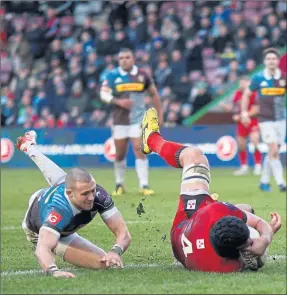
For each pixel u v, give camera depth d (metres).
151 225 28.61
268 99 42.25
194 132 59.28
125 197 38.91
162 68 64.12
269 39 64.12
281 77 42.56
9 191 43.94
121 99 39.56
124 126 40.12
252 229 17.25
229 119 60.81
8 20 73.94
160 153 19.73
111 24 71.81
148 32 69.00
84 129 60.47
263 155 59.97
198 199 18.16
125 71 40.22
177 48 65.12
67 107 63.84
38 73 69.12
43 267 17.22
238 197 39.03
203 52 66.19
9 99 66.12
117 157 40.47
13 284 16.48
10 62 72.00
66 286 16.08
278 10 68.69
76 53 69.19
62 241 18.58
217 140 59.66
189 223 17.70
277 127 42.53
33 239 19.08
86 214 17.78
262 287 15.69
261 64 61.28
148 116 20.55
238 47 65.69
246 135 54.06
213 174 54.56
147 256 21.67
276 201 37.19
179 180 49.91
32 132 19.69
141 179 40.31
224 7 70.12
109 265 17.89
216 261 17.31
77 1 76.12
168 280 16.73
